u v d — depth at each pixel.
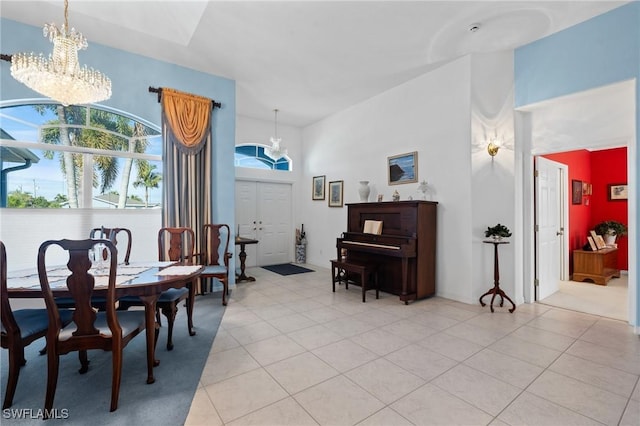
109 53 3.64
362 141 5.48
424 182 4.30
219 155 4.44
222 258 4.47
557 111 3.63
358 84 4.74
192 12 3.13
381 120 5.11
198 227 4.17
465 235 3.90
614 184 5.86
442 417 1.72
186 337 2.85
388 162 4.96
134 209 3.95
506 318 3.35
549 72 3.48
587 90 3.19
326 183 6.39
